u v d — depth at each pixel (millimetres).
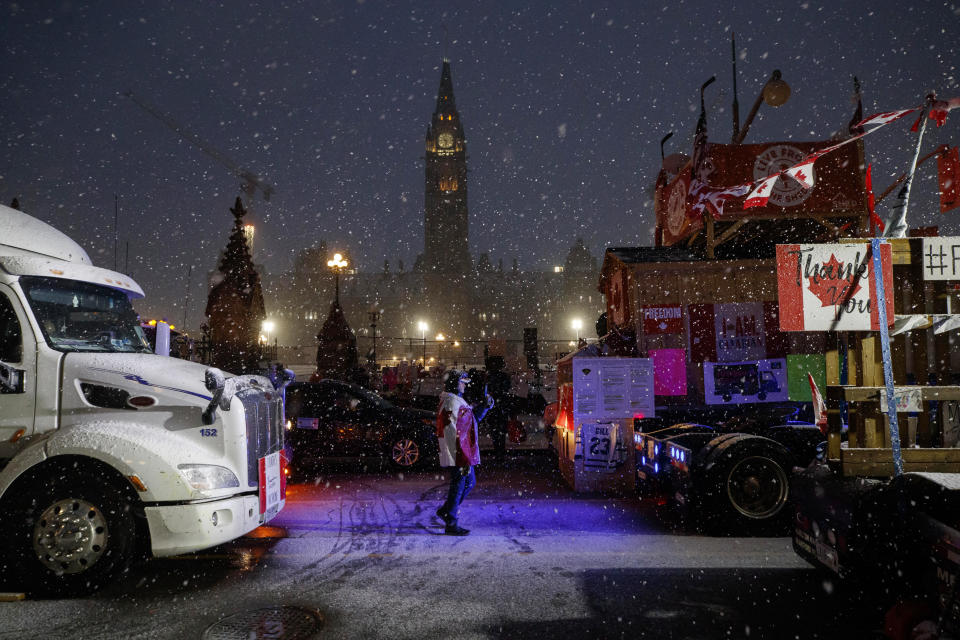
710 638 3818
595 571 5152
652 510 7559
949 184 6867
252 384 5578
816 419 7215
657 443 7633
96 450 4598
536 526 6770
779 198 10375
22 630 3953
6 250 5246
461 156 178625
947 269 4238
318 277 137875
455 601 4461
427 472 10750
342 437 10859
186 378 5219
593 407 8703
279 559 5535
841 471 4223
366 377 25312
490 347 36594
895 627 3480
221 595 4598
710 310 9609
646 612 4238
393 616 4176
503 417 12227
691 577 4977
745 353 9508
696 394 9562
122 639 3814
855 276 4297
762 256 10391
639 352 9789
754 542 6078
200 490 4723
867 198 10297
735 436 6559
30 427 4871
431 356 76625
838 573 4223
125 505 4656
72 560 4574
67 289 5402
